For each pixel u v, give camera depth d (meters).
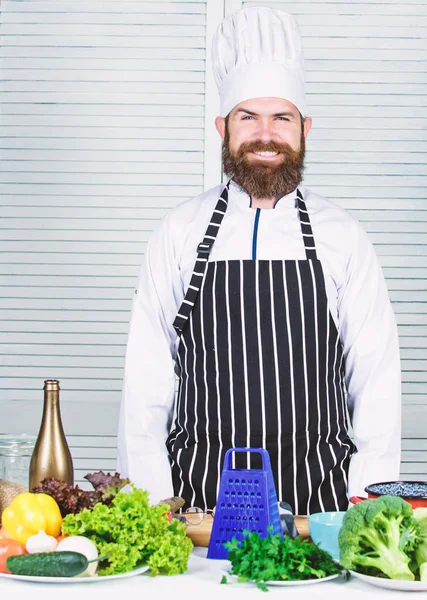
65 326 3.61
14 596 1.51
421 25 3.63
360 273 2.55
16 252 3.61
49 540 1.60
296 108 2.60
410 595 1.53
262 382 2.38
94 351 3.60
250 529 1.75
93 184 3.62
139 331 2.52
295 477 2.36
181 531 1.69
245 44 2.59
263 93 2.55
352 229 2.59
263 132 2.53
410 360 3.61
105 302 3.61
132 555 1.60
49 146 3.62
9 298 3.61
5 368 3.60
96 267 3.61
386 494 1.78
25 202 3.61
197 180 3.62
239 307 2.42
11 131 3.62
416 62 3.63
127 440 2.41
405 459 3.57
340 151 3.62
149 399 2.44
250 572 1.57
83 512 1.63
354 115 3.62
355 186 3.63
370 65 3.62
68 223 3.61
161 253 2.57
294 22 2.65
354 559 1.58
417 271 3.62
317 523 1.71
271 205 2.60
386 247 3.63
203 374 2.42
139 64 3.62
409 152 3.63
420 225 3.63
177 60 3.62
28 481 2.02
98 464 3.58
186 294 2.48
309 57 3.62
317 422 2.39
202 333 2.45
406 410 3.58
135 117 3.62
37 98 3.62
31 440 2.05
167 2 3.63
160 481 2.35
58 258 3.61
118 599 1.51
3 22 3.63
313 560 1.61
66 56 3.63
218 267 2.46
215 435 2.38
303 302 2.43
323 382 2.43
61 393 3.59
